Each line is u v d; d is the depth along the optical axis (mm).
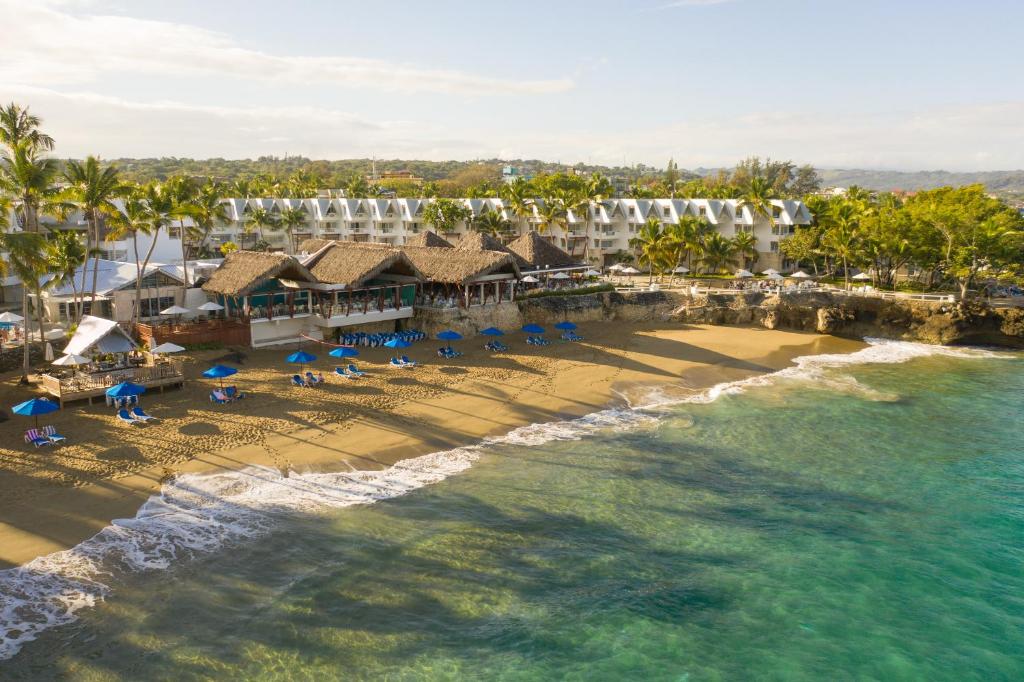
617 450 36719
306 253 66688
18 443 32719
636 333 64938
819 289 73812
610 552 26594
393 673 19703
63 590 22531
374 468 33094
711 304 71250
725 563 26125
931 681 20094
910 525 29281
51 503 27656
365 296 57344
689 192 138125
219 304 56906
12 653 19625
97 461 31328
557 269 75812
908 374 53812
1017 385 50562
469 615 22500
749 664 20688
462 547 26516
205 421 36656
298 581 23781
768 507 30672
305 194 148500
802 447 37688
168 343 46125
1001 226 69688
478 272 59406
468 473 33281
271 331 52750
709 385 49188
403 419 39062
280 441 34938
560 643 21328
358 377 45906
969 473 34562
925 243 76875
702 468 34719
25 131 42188
